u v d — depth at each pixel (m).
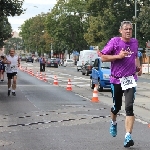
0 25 41.19
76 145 8.22
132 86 7.67
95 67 25.02
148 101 18.28
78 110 14.37
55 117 12.42
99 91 23.86
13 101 17.19
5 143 8.44
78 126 10.72
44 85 28.11
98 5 60.78
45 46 123.69
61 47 97.06
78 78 38.88
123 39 7.80
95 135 9.37
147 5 48.09
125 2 57.53
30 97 19.14
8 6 26.05
